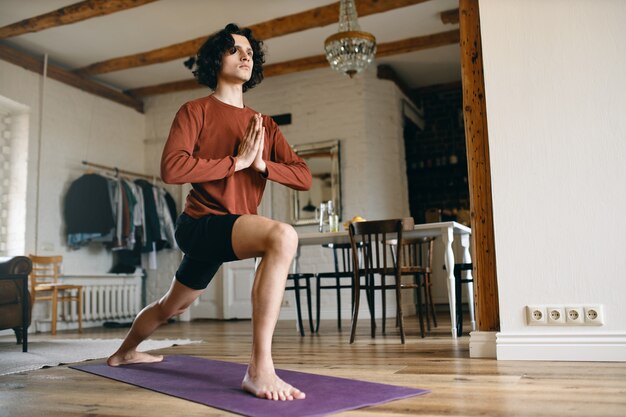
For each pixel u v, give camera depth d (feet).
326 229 16.78
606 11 8.59
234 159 6.12
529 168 8.71
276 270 5.78
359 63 15.35
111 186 21.04
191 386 6.73
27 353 11.34
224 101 6.73
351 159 21.83
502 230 8.76
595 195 8.34
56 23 17.20
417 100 25.50
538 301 8.47
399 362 8.63
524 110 8.83
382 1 16.79
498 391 6.01
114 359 8.73
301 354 10.11
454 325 12.46
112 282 22.13
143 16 18.02
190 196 6.51
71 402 6.08
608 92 8.45
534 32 8.92
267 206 22.79
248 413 5.10
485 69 9.11
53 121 20.93
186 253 6.51
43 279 19.36
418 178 25.54
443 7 18.11
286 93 23.13
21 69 19.79
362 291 20.86
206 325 20.02
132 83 24.49
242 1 17.21
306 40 20.35
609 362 7.91
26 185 19.54
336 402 5.48
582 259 8.31
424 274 14.08
